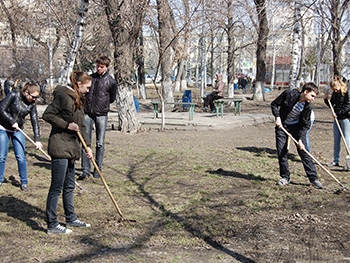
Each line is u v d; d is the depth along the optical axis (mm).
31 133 14406
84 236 5203
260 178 8133
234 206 6453
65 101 5012
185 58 16062
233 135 14094
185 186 7547
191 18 14539
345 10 20109
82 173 7938
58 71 27172
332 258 4699
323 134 14836
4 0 20516
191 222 5738
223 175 8352
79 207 6254
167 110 21797
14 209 6180
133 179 8031
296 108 7312
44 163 9398
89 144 5426
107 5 13055
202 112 20766
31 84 7078
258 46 28703
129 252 4785
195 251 4848
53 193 5203
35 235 5230
